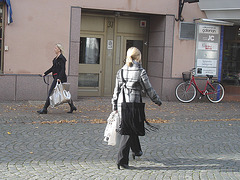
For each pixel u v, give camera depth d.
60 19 11.12
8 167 5.10
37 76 11.03
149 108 10.58
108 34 12.62
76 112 9.37
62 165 5.32
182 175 5.09
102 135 7.21
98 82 12.66
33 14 10.87
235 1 11.55
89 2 11.34
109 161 5.64
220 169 5.40
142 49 13.14
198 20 12.32
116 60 12.82
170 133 7.66
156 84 12.66
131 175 5.03
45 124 7.85
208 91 12.40
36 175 4.84
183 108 10.92
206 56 12.77
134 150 5.68
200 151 6.40
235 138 7.48
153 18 12.80
